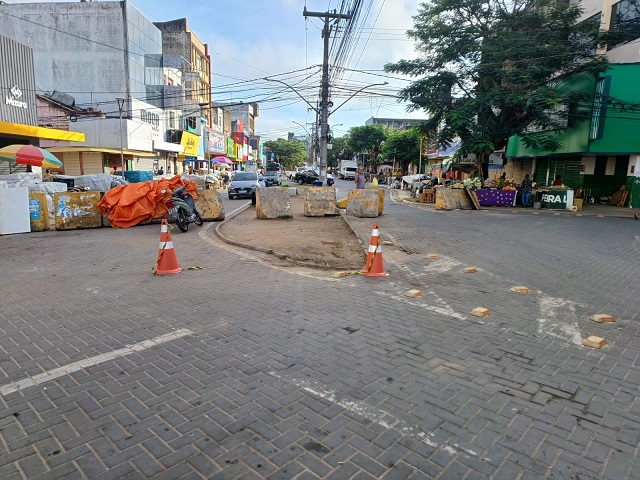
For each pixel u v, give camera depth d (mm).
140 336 4738
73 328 4969
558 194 21062
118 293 6344
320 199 16422
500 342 4652
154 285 6789
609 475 2641
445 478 2607
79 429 3082
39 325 5062
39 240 11172
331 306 5793
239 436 3006
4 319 5266
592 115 21391
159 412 3293
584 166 24391
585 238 11961
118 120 28906
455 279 7359
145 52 35594
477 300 6145
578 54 21547
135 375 3871
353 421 3188
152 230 12992
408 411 3320
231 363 4105
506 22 22656
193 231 12852
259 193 15711
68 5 32031
